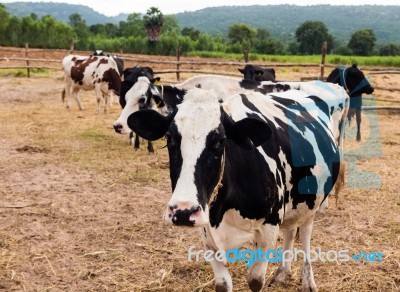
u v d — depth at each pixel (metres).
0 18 52.72
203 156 2.61
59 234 5.11
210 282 4.12
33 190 6.50
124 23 86.44
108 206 5.94
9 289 4.00
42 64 27.41
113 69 12.70
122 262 4.50
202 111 2.69
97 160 8.04
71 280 4.18
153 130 2.83
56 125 11.06
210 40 66.00
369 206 6.03
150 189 6.65
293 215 3.63
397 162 8.23
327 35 105.06
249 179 3.00
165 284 4.11
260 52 77.00
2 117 11.93
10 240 4.91
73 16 109.88
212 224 3.02
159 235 5.12
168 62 15.79
